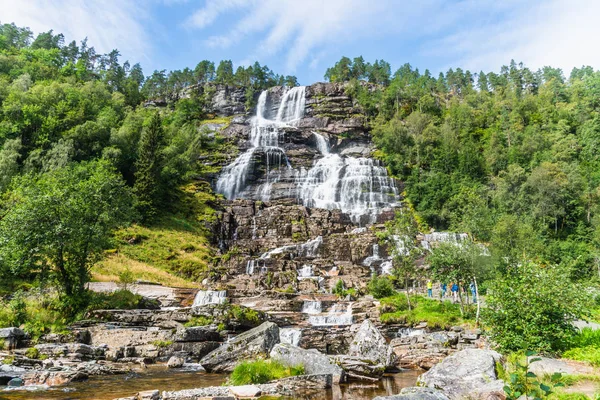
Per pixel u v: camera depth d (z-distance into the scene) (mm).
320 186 70062
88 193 28047
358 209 64812
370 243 49375
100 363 18344
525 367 6832
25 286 30266
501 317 16016
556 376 6277
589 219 68625
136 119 82188
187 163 69938
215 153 79750
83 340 22203
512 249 33719
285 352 15188
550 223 70438
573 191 70812
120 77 120688
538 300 15367
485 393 9805
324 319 28141
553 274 16062
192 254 47812
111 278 36125
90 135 62188
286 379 13141
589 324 18922
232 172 72500
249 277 41531
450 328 23734
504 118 103312
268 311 29781
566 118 105500
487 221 37812
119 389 13516
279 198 68125
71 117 66875
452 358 11758
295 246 50438
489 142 94562
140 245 46688
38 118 64062
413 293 34719
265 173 73062
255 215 60844
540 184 69500
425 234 57781
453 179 74688
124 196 31734
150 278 39156
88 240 27359
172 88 127438
